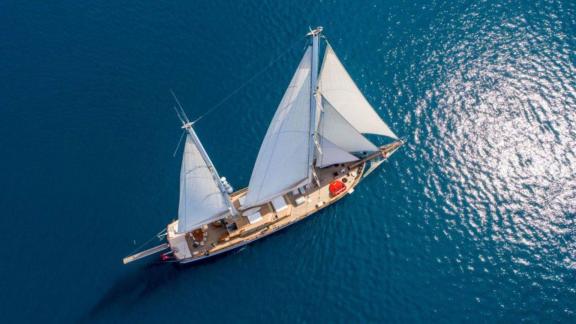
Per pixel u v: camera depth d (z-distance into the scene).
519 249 49.03
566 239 48.88
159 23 67.38
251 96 60.47
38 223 54.94
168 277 51.69
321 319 48.09
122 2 69.75
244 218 52.09
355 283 49.47
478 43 60.97
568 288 46.53
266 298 49.78
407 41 62.00
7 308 50.53
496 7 63.19
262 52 63.44
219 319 49.06
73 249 53.34
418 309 47.31
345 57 61.62
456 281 48.28
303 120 44.88
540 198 51.25
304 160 49.19
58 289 51.41
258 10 66.81
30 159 58.91
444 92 58.34
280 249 52.31
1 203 56.25
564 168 52.44
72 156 58.78
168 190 55.78
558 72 57.94
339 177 53.44
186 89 61.94
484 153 54.47
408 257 50.16
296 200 52.22
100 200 55.78
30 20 69.44
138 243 53.25
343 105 48.16
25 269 52.47
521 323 45.56
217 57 63.81
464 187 53.03
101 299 50.81
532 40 60.41
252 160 56.56
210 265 52.09
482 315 46.34
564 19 61.47
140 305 50.34
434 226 51.44
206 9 67.81
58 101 62.69
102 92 62.78
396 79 59.81
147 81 63.03
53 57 66.06
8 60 66.31
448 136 55.94
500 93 57.44
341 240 51.88
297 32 64.19
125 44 66.12
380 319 47.25
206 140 58.03
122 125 60.28
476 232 50.50
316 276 50.38
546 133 54.53
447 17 63.09
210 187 46.75
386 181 54.50
